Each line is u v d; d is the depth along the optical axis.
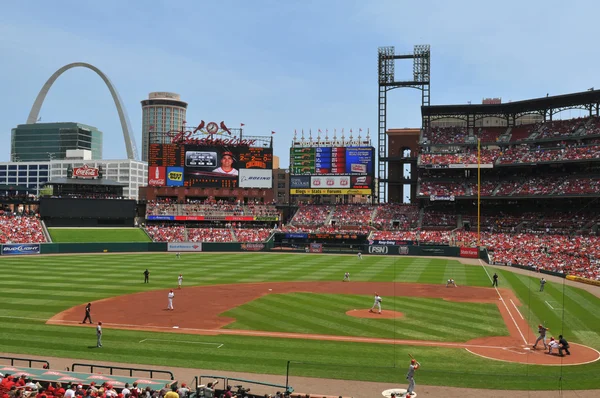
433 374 28.44
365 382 27.16
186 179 124.19
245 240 115.56
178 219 120.50
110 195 129.00
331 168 125.12
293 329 38.75
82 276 66.12
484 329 38.91
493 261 86.69
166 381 25.08
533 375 28.11
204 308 46.75
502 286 60.88
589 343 35.12
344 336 36.69
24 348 32.94
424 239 107.44
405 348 33.62
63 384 24.05
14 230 103.25
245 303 49.22
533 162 108.12
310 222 124.69
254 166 126.00
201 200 127.19
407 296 53.31
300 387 26.33
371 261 91.19
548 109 119.69
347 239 112.62
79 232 110.31
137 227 118.38
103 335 36.66
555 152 107.94
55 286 57.75
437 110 124.50
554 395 25.30
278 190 189.25
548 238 94.81
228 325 40.09
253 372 28.64
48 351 32.34
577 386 26.59
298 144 127.75
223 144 125.38
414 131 136.25
